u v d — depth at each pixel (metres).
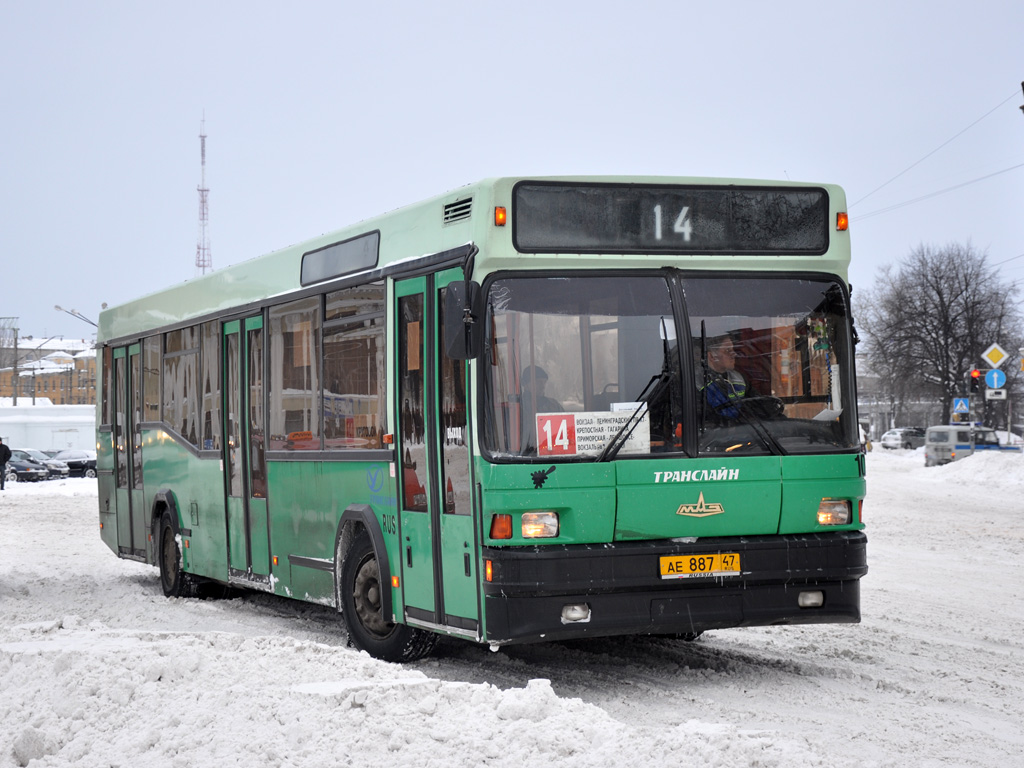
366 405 9.37
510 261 7.77
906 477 45.25
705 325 8.00
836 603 8.04
